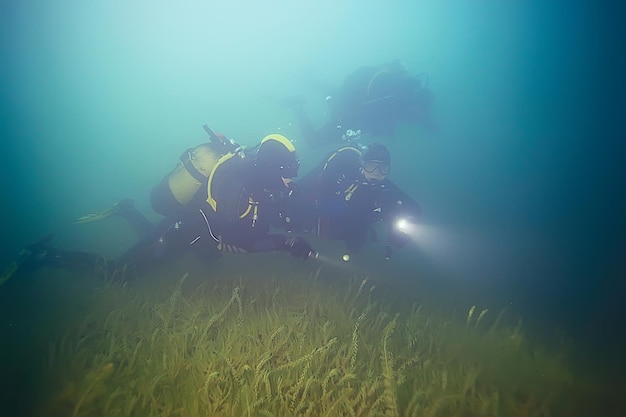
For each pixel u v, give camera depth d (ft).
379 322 12.21
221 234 11.32
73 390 8.87
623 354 12.53
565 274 19.88
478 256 21.50
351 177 12.89
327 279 16.70
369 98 22.79
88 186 30.22
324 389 8.72
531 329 13.96
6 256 18.63
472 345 11.71
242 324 11.22
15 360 9.96
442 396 8.85
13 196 27.53
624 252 21.81
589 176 36.14
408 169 37.14
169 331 11.20
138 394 8.75
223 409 8.62
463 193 31.96
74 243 20.38
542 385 10.27
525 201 30.76
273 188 10.64
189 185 11.80
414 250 21.40
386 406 8.79
